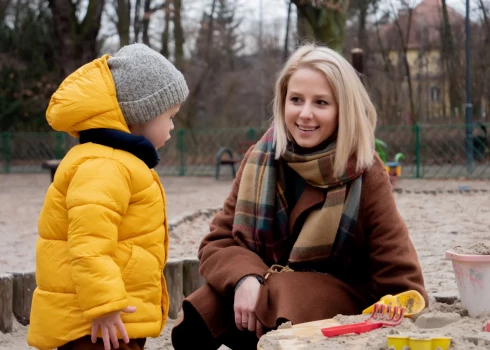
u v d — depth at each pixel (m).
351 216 3.19
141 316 2.90
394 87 31.86
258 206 3.36
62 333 2.81
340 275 3.33
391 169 14.05
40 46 30.67
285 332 2.65
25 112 29.91
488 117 30.55
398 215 3.25
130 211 2.91
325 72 3.21
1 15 30.61
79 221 2.74
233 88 36.75
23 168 25.06
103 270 2.72
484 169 18.55
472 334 2.39
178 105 3.22
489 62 30.38
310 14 18.25
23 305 4.84
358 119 3.22
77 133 3.05
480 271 2.85
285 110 3.33
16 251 7.61
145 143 2.97
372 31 34.91
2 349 4.32
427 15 35.06
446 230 8.50
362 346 2.37
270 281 3.21
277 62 39.47
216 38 35.59
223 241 3.44
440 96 34.56
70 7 23.48
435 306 3.02
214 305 3.30
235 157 23.45
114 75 3.05
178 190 16.28
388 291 3.16
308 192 3.28
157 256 2.99
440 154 19.66
